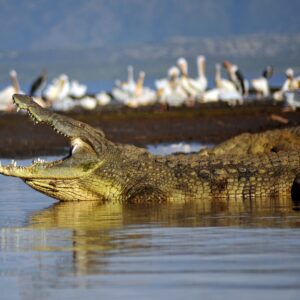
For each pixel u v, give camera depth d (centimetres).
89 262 1227
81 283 1113
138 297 1045
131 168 1927
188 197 1923
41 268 1200
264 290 1054
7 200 1942
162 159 1961
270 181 1936
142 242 1366
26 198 1973
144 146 3206
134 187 1916
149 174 1928
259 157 1983
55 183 1883
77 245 1355
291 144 2122
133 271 1166
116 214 1703
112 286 1095
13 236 1455
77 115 4209
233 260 1209
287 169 1952
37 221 1623
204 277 1122
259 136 2180
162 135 3512
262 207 1762
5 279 1146
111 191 1920
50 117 1869
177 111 4175
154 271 1162
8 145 3262
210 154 2058
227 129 3578
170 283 1099
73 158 1880
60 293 1073
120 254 1275
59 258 1261
